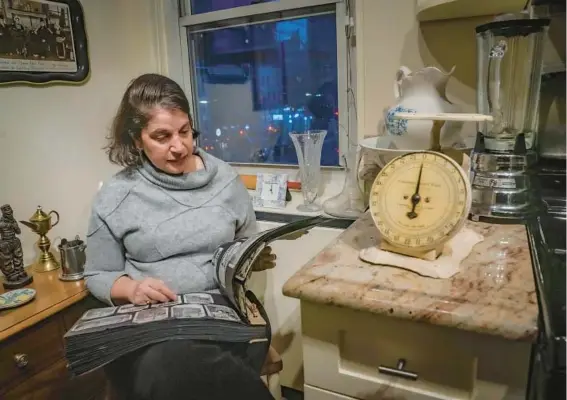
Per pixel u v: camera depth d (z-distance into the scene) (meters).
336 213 1.56
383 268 0.90
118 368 1.06
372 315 0.83
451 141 1.23
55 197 1.74
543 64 1.09
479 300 0.76
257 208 1.77
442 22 1.37
